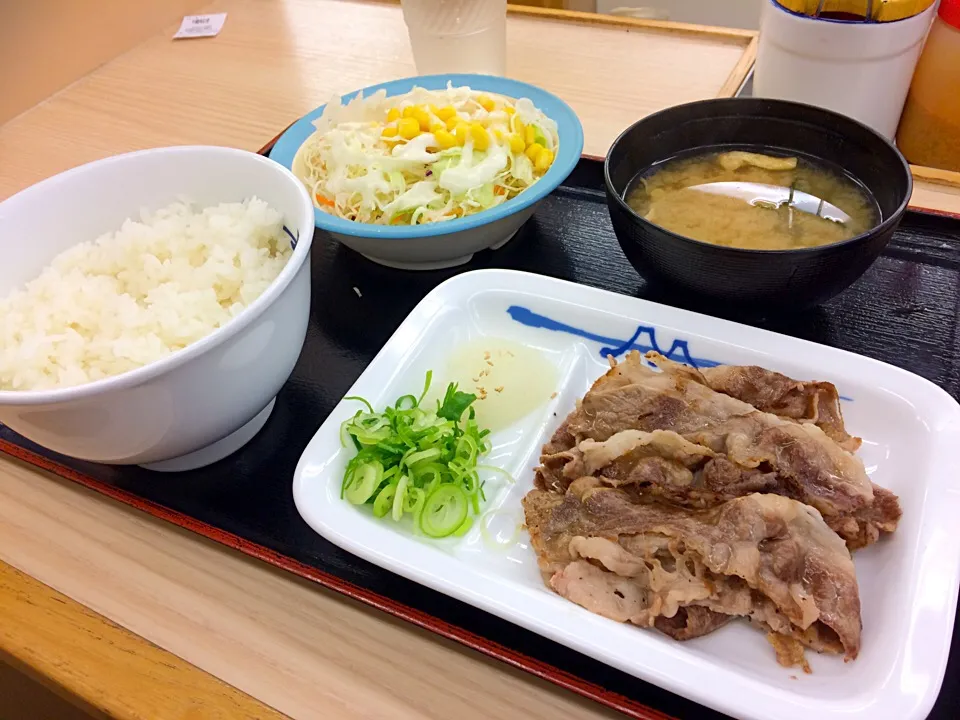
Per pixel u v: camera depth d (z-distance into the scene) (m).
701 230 0.33
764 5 0.44
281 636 0.26
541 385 0.33
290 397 0.33
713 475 0.27
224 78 0.56
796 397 0.29
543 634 0.23
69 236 0.33
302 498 0.27
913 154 0.48
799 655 0.23
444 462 0.29
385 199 0.36
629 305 0.33
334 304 0.37
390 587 0.27
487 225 0.34
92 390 0.24
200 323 0.29
